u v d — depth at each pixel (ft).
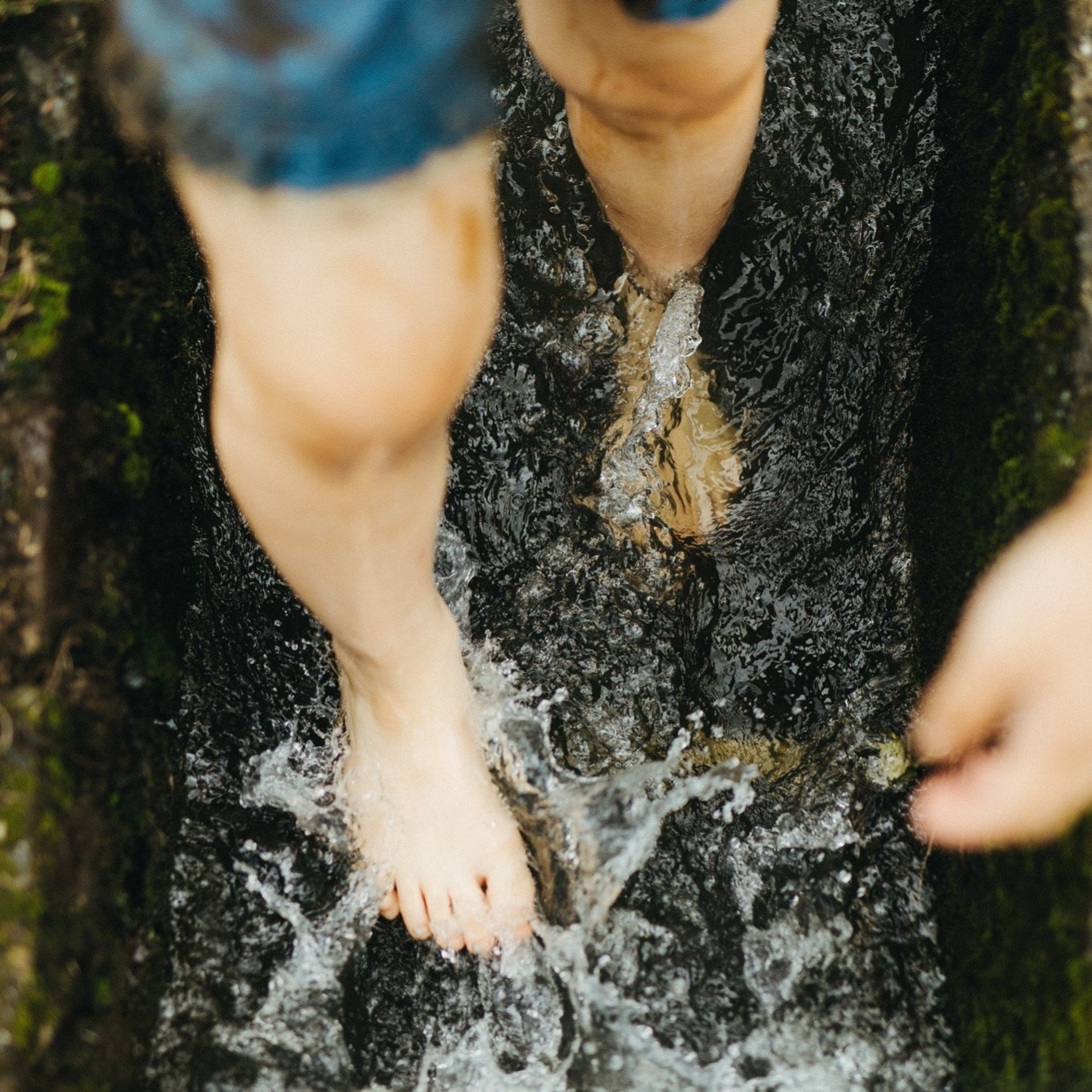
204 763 4.65
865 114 5.70
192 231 4.98
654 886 4.57
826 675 5.01
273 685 4.86
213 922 4.39
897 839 4.60
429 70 2.78
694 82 3.95
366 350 2.94
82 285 4.00
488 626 5.04
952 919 4.26
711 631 5.10
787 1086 4.15
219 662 4.83
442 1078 4.22
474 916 4.32
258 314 2.95
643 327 5.40
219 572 4.95
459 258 3.02
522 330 5.48
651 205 4.76
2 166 4.07
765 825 4.71
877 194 5.58
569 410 5.37
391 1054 4.25
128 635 4.15
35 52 4.22
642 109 4.13
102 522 4.05
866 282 5.47
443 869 4.35
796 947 4.45
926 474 4.92
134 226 4.43
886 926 4.45
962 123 5.05
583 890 4.53
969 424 4.47
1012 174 4.36
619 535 5.21
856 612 5.09
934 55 5.50
